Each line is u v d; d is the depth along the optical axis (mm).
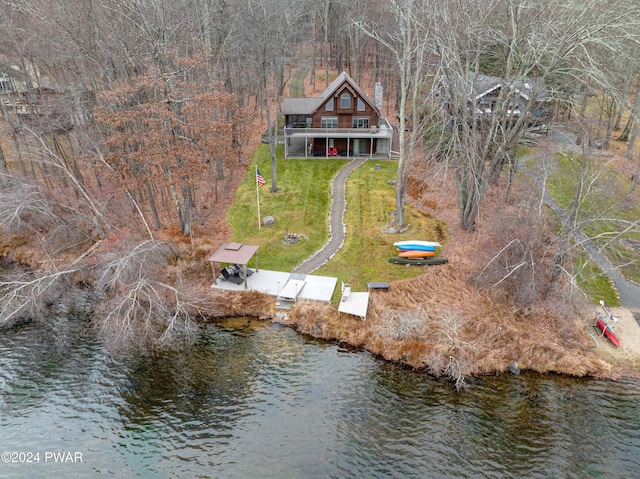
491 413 22000
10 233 36312
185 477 18719
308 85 68062
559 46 25484
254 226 36344
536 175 33562
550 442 20453
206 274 31359
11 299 26781
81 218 33969
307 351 25844
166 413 21938
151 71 29922
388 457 19719
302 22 73812
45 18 33312
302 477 18734
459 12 30375
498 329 25828
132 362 25172
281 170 45219
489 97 40625
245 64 52781
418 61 31156
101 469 19094
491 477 18844
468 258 31281
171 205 39188
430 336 25688
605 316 26656
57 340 26844
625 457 19672
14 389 23281
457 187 34750
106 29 35844
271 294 29375
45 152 35219
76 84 37531
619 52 24703
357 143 48406
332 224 36438
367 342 26078
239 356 25516
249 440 20453
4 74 40312
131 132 32188
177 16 40688
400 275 30328
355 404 22484
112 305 28078
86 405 22375
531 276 26625
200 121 31609
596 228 30047
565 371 24234
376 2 61531
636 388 23141
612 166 37750
